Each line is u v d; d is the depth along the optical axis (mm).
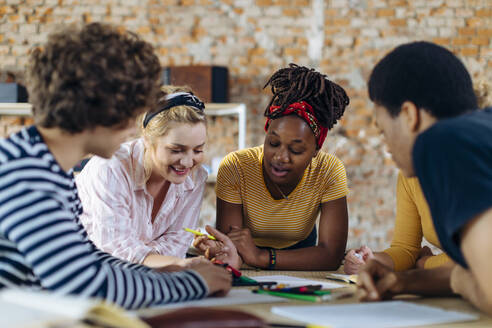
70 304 586
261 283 1195
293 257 1746
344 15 4266
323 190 1945
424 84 921
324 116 1775
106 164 1593
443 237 861
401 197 1728
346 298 1082
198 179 1831
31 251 815
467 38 4254
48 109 918
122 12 4230
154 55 1035
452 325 821
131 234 1611
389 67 969
